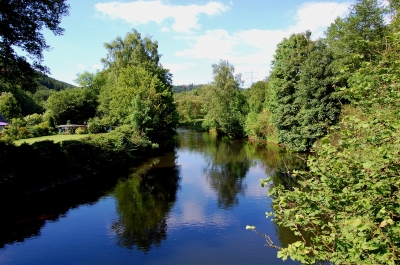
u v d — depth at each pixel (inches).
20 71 590.2
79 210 520.1
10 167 571.8
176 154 1219.2
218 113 1985.7
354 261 122.1
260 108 1817.2
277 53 1364.4
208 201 566.3
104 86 2274.9
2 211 514.0
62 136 1720.0
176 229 434.9
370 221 125.5
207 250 368.8
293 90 1159.6
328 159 173.2
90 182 732.7
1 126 1812.3
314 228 174.4
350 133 167.2
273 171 816.9
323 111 941.2
